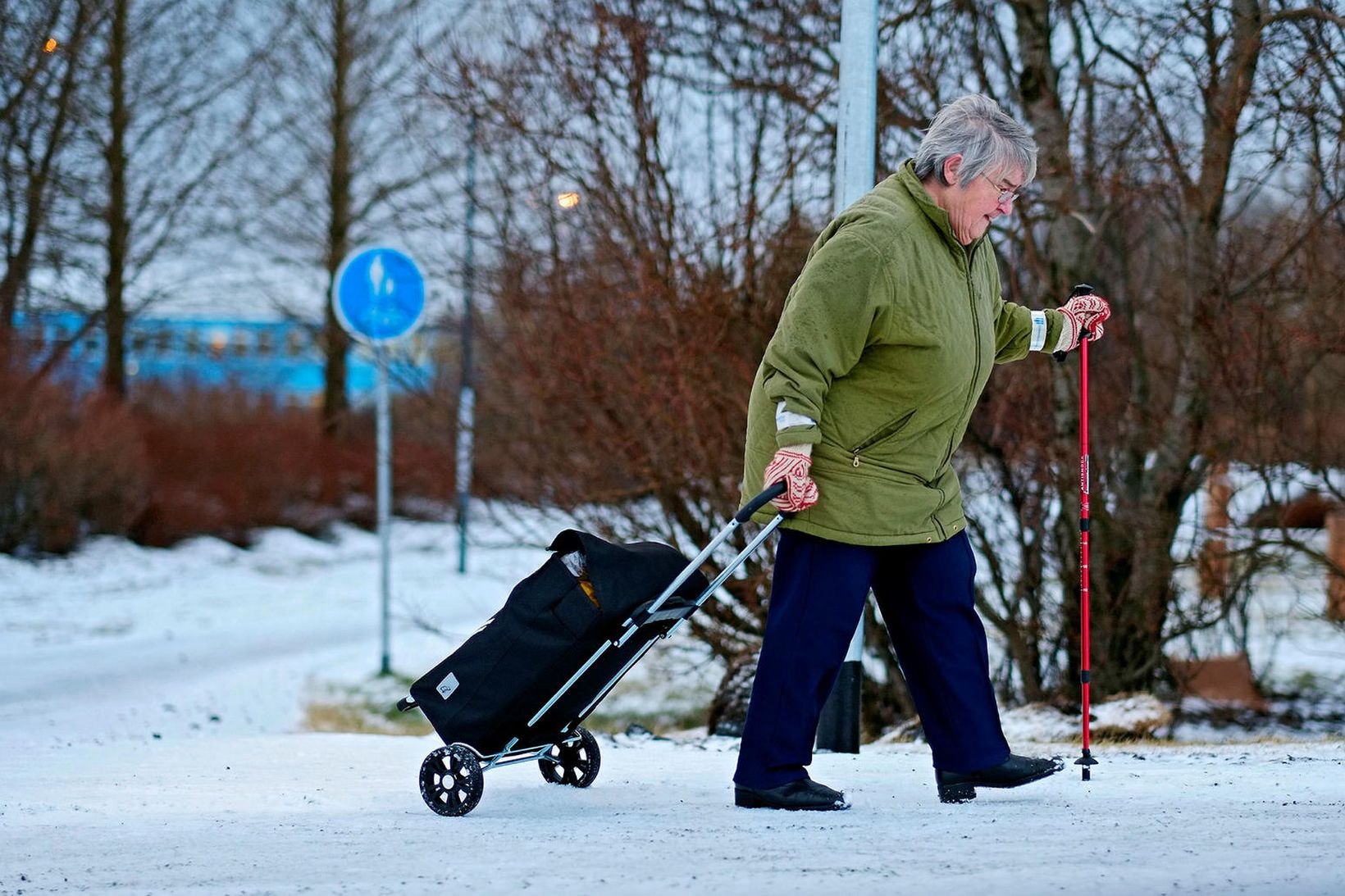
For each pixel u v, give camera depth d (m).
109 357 33.88
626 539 13.62
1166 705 12.62
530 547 14.88
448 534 36.09
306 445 35.88
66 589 26.81
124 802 6.23
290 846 4.67
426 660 19.02
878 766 7.16
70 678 17.30
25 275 29.80
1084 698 6.11
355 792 6.57
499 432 14.88
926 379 4.82
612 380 13.09
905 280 4.73
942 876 3.63
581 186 13.27
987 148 4.77
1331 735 10.48
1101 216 12.57
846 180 8.38
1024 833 4.37
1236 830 4.35
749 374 12.48
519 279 13.73
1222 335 11.72
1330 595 12.49
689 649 13.87
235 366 37.09
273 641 21.02
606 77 13.16
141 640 21.19
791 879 3.65
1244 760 7.05
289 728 14.52
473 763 5.38
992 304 5.20
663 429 13.04
